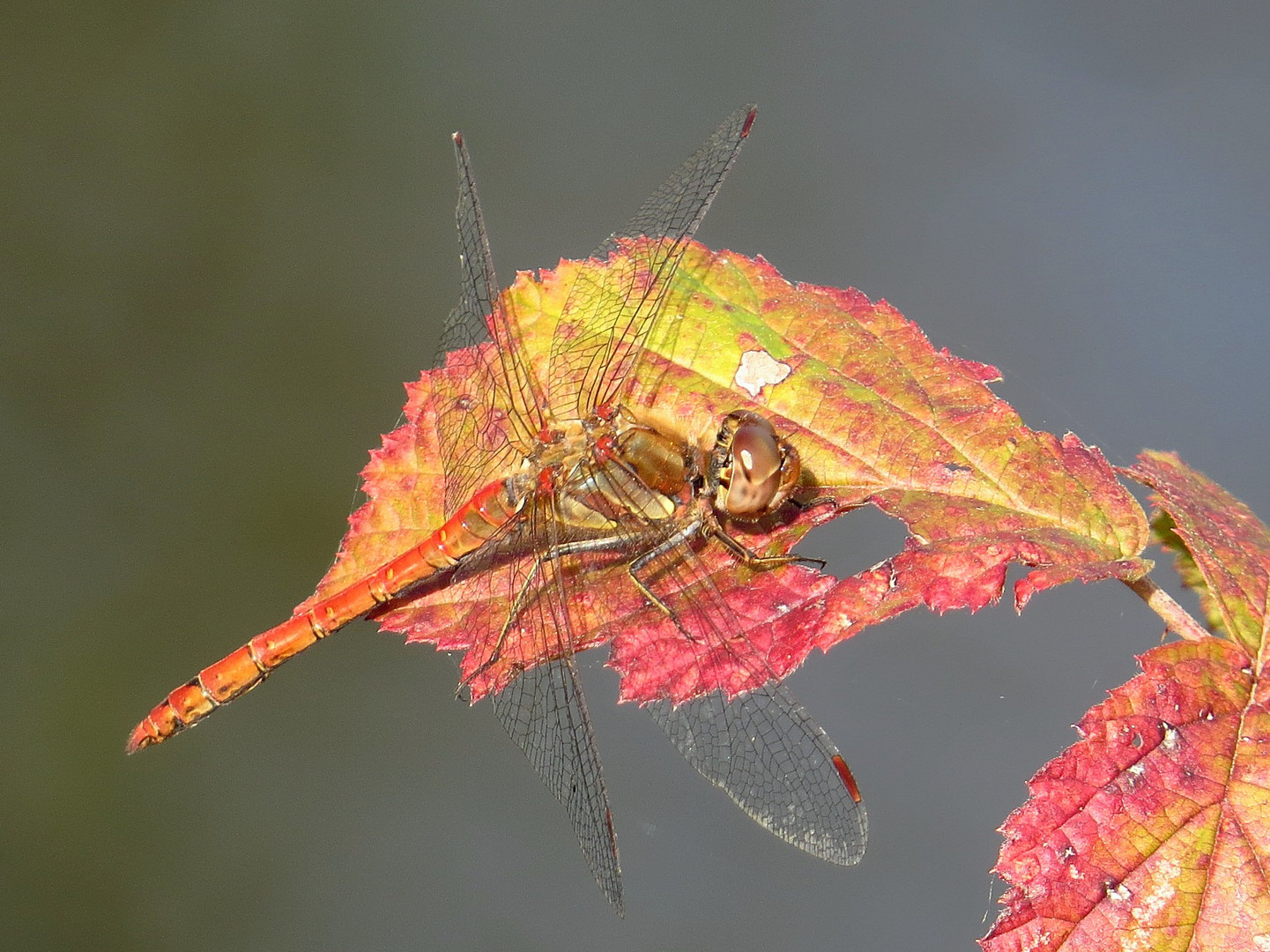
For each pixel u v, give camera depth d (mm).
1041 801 707
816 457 724
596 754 719
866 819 715
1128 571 714
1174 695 709
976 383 725
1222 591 714
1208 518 721
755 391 727
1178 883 705
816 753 716
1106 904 705
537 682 721
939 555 717
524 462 726
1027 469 721
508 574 726
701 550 723
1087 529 718
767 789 716
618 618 721
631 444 724
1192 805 706
